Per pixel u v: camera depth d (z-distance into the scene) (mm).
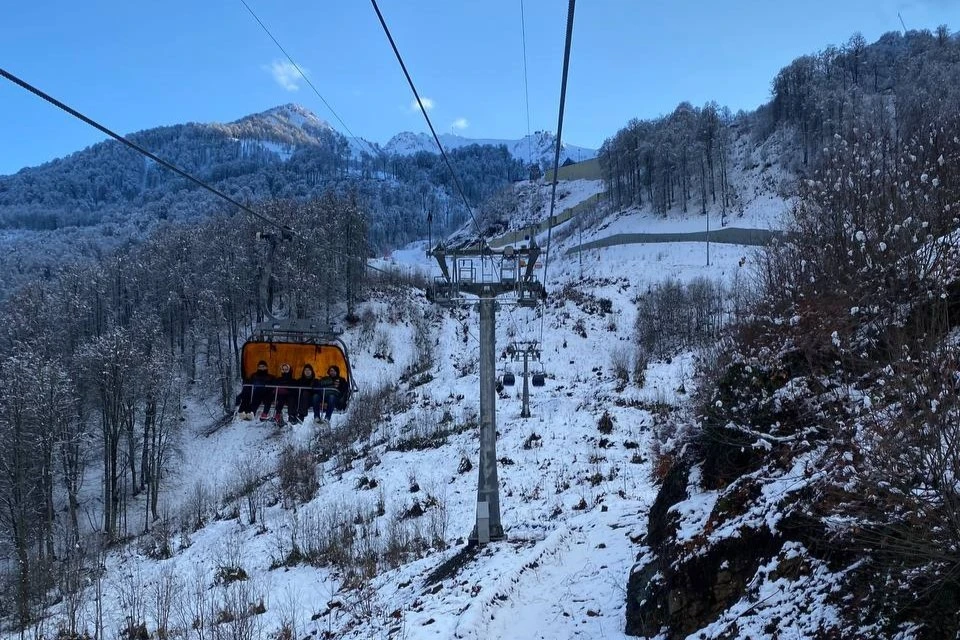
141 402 60875
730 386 12617
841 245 11812
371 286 94500
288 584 25531
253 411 14742
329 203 88125
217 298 74625
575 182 187500
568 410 48469
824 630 7441
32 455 47875
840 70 118062
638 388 49250
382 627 15594
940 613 6305
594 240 122250
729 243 91875
